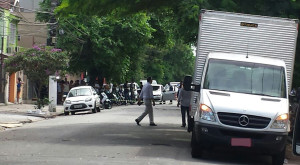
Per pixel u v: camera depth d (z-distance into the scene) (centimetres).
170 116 2933
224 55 1416
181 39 2455
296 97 1352
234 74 1369
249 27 1449
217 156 1420
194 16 1603
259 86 1348
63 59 2977
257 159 1440
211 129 1242
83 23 4059
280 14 1650
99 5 1811
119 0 1811
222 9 1617
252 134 1235
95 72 4453
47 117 2817
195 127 1284
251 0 1673
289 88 1441
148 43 4734
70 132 1866
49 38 3098
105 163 1165
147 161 1217
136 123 2334
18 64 2941
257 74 1370
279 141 1241
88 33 4084
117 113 3067
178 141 1698
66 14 1872
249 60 1401
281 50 1447
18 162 1168
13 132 1892
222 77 1364
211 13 1454
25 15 4784
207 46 1451
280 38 1446
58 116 3014
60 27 3931
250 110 1241
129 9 1947
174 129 2134
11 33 3975
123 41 4266
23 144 1517
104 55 4197
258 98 1302
